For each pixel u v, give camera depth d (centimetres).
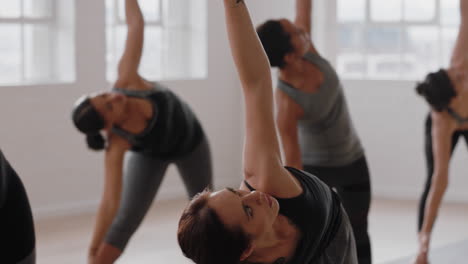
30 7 642
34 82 641
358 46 750
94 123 336
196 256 176
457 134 423
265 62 197
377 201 717
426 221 418
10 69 636
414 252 539
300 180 201
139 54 359
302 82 324
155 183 384
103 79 664
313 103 324
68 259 520
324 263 204
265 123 195
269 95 196
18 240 193
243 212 175
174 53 743
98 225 347
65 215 655
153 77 726
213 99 757
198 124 403
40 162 639
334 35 745
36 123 633
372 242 569
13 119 621
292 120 327
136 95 353
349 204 355
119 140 351
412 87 724
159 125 361
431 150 440
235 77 771
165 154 378
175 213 668
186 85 735
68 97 647
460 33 397
